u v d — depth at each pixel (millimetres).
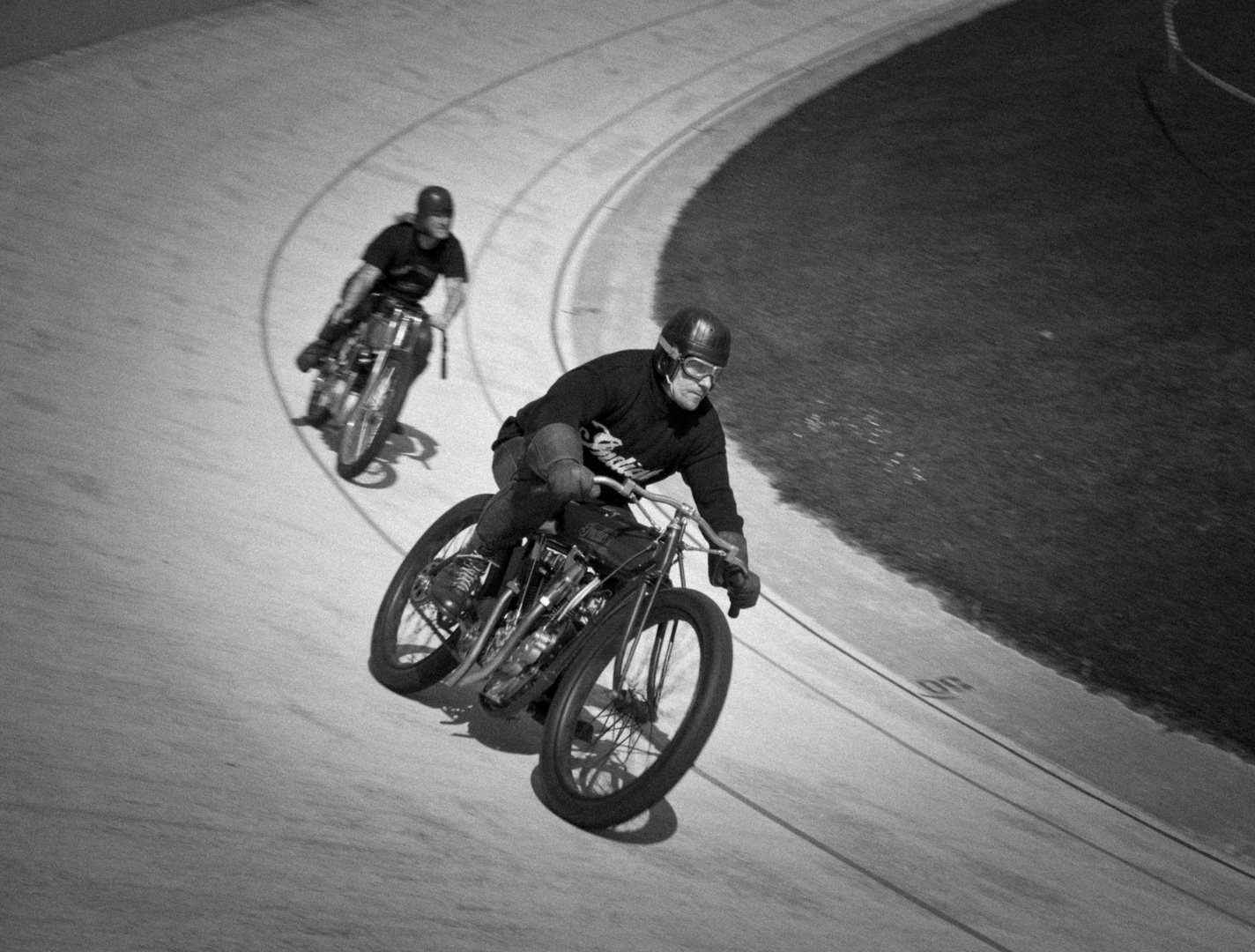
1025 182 14438
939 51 18438
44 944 2221
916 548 8375
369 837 3234
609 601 3932
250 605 5035
